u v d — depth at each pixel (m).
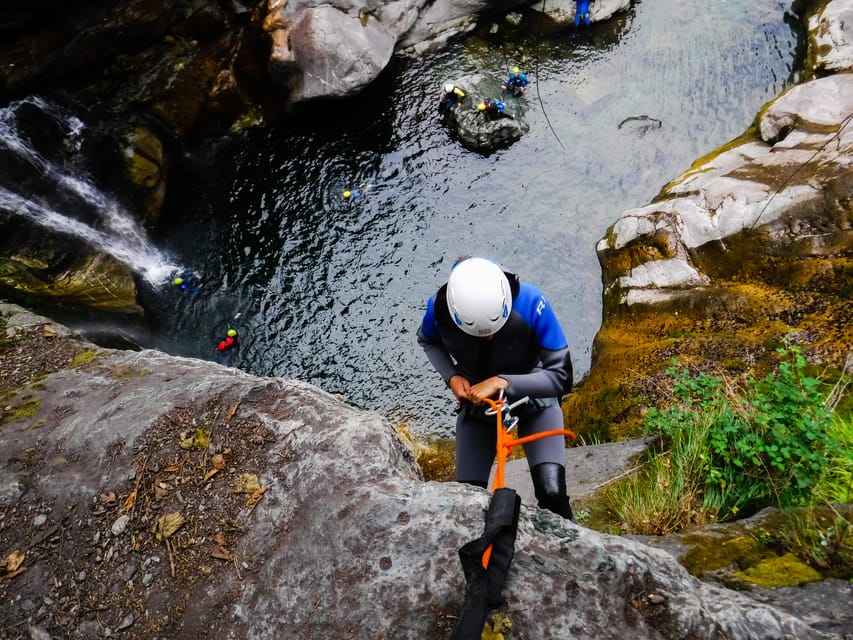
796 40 9.35
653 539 3.15
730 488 3.59
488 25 10.08
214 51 8.86
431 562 2.12
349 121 9.48
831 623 2.35
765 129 7.62
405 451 2.65
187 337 7.96
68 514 2.57
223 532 2.40
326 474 2.43
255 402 2.77
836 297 5.50
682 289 6.61
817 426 3.48
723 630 2.04
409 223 8.56
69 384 3.26
